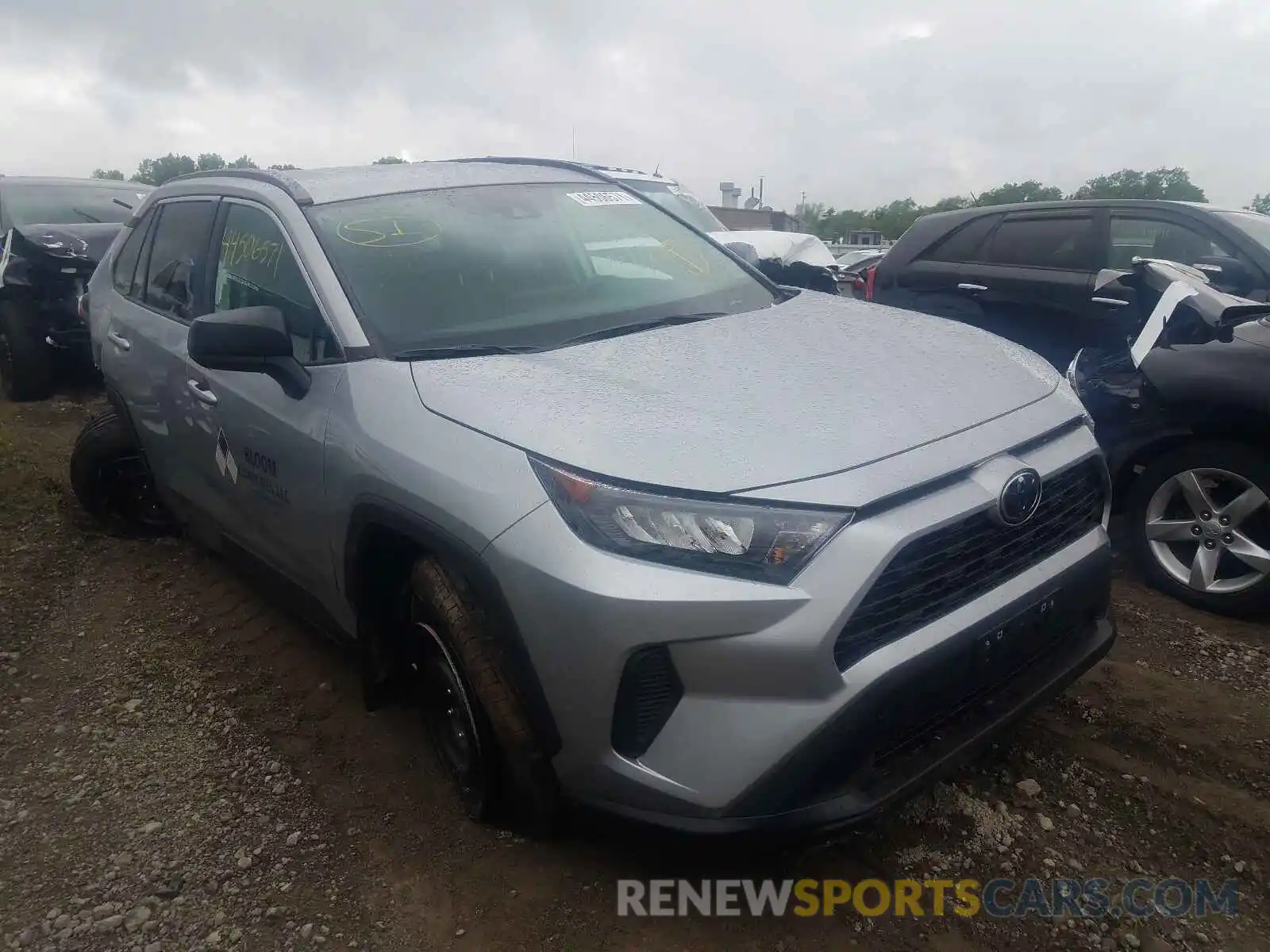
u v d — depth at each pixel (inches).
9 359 306.5
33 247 299.7
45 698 138.1
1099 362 167.2
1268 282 210.8
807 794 82.6
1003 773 113.2
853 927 92.4
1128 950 88.9
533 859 102.3
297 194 131.6
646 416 91.5
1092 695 127.4
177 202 166.4
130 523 195.8
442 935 93.4
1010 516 90.0
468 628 93.9
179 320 151.3
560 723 87.2
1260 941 89.3
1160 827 103.8
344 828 108.7
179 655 149.7
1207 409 143.7
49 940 93.7
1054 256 245.0
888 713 83.7
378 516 100.9
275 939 93.3
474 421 94.1
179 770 120.4
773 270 330.3
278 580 137.3
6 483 221.6
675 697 82.6
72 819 111.5
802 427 90.1
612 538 82.6
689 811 83.3
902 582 84.1
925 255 277.1
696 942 91.3
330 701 135.4
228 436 133.5
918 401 97.7
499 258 129.3
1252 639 140.9
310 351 117.6
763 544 80.7
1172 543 154.3
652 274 138.3
